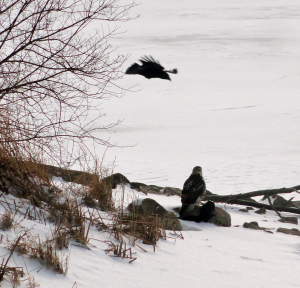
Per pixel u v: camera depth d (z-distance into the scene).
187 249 27.00
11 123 26.78
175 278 21.42
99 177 34.59
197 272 22.89
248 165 103.44
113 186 42.19
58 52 26.67
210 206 36.44
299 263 27.47
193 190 36.00
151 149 126.00
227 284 21.69
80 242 22.75
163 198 46.12
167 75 17.17
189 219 36.59
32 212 24.72
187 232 31.94
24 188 26.78
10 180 26.92
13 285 16.39
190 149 127.69
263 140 142.25
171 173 93.06
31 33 26.45
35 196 26.61
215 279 22.17
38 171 28.84
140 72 17.14
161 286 20.09
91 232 25.02
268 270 25.06
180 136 148.75
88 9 27.67
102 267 20.88
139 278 20.58
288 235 35.88
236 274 23.52
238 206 51.75
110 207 30.75
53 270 18.69
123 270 21.20
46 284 17.48
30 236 21.22
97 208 30.39
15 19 26.12
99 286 18.69
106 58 28.38
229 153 121.88
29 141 27.72
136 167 98.50
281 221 43.81
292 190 49.09
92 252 22.28
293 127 163.62
